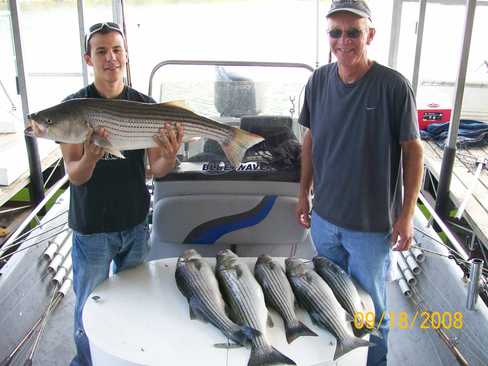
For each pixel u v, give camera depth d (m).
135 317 2.00
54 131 1.86
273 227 2.77
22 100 3.76
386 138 2.18
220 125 2.05
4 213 4.05
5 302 2.72
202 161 2.79
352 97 2.20
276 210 2.74
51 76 6.62
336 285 2.14
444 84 6.36
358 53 2.11
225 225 2.76
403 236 2.24
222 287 2.09
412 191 2.20
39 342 2.78
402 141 2.16
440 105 5.58
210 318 1.93
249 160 2.78
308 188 2.63
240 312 1.94
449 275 2.90
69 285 3.20
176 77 3.16
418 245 3.24
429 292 3.02
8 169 3.84
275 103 3.11
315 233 2.49
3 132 5.30
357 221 2.27
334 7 2.08
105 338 1.88
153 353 1.80
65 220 3.55
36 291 2.99
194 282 2.06
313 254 2.88
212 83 3.08
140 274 2.32
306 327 1.92
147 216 2.38
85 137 1.90
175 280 2.23
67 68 6.73
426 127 5.50
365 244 2.30
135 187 2.26
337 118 2.26
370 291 2.35
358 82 2.17
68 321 2.96
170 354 1.79
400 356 2.69
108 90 2.12
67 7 6.80
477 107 6.43
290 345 1.85
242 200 2.73
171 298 2.13
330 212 2.35
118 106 1.92
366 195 2.25
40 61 6.80
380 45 5.71
